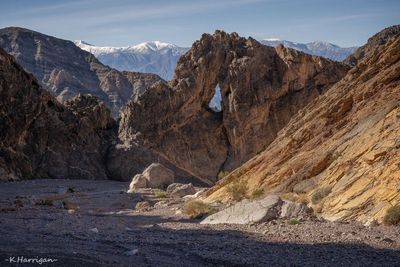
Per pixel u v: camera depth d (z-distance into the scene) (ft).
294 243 49.29
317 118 108.27
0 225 58.18
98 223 66.18
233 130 245.45
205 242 50.55
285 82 247.09
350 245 47.29
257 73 248.11
